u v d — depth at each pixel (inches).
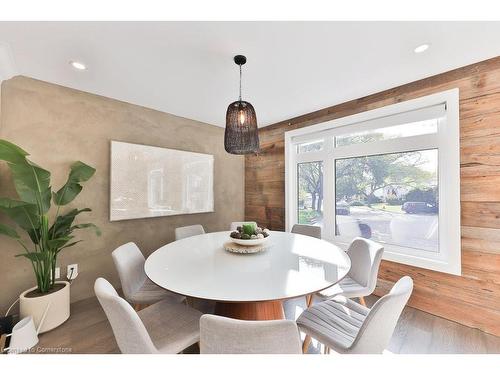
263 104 109.1
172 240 122.8
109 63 71.9
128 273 65.9
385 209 97.5
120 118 103.7
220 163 147.9
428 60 71.6
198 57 68.7
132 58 69.2
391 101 92.4
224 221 149.9
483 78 71.9
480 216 72.5
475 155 73.3
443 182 81.4
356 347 40.3
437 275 81.2
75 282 91.4
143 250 111.2
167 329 48.8
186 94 96.8
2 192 76.9
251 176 157.9
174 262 58.1
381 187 98.7
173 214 121.4
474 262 73.5
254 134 67.1
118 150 101.2
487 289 71.2
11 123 78.0
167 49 64.7
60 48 63.8
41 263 77.0
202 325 32.5
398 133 92.9
